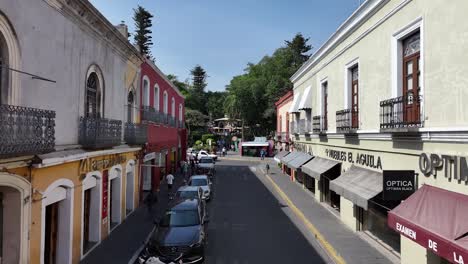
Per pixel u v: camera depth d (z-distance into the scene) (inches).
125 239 589.9
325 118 840.3
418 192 393.7
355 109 642.8
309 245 566.6
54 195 425.4
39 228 385.1
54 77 424.5
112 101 639.1
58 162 403.5
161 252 481.7
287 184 1221.1
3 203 351.9
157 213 767.1
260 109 2805.1
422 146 406.3
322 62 842.8
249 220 725.9
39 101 391.2
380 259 493.4
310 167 841.5
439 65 374.3
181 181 1229.1
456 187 344.8
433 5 384.2
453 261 286.2
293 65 2753.4
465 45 334.0
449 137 355.9
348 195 528.4
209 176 1310.3
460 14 340.8
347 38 652.7
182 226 530.9
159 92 1080.2
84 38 510.9
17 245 352.8
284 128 1536.7
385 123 470.9
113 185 673.0
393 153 477.1
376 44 527.2
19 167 347.3
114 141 585.3
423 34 403.9
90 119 504.1
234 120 3203.7
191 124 3120.1
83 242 532.7
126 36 734.5
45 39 402.6
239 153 2726.4
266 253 529.7
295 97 1184.2
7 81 340.2
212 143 2876.5
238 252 534.6
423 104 402.9
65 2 434.6
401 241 450.9
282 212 798.5
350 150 645.9
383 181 428.8
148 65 904.9
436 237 309.7
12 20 341.4
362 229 621.0
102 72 584.1
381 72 510.3
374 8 522.0
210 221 718.5
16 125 317.7
